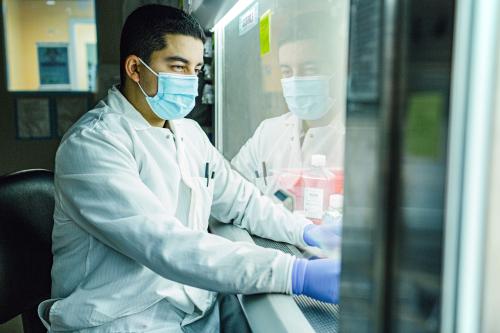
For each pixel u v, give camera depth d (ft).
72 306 3.32
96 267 3.44
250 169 5.03
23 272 3.73
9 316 3.65
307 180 3.95
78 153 3.23
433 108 1.06
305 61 3.83
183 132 4.20
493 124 1.00
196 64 3.81
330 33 3.59
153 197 3.19
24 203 3.82
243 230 4.10
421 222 1.11
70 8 8.16
